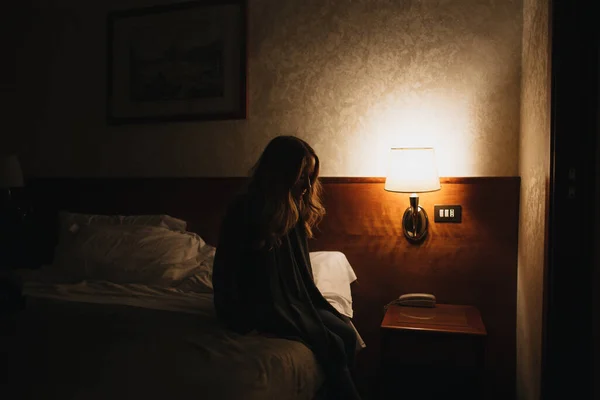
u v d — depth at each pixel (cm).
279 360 154
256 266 189
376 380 262
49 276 262
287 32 279
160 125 308
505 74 247
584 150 160
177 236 263
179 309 205
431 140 257
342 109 271
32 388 122
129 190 308
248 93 288
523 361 222
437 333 201
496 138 249
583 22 159
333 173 273
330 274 239
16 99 342
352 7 268
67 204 323
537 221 191
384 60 263
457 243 250
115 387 124
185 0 301
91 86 324
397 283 258
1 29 344
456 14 253
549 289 165
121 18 314
